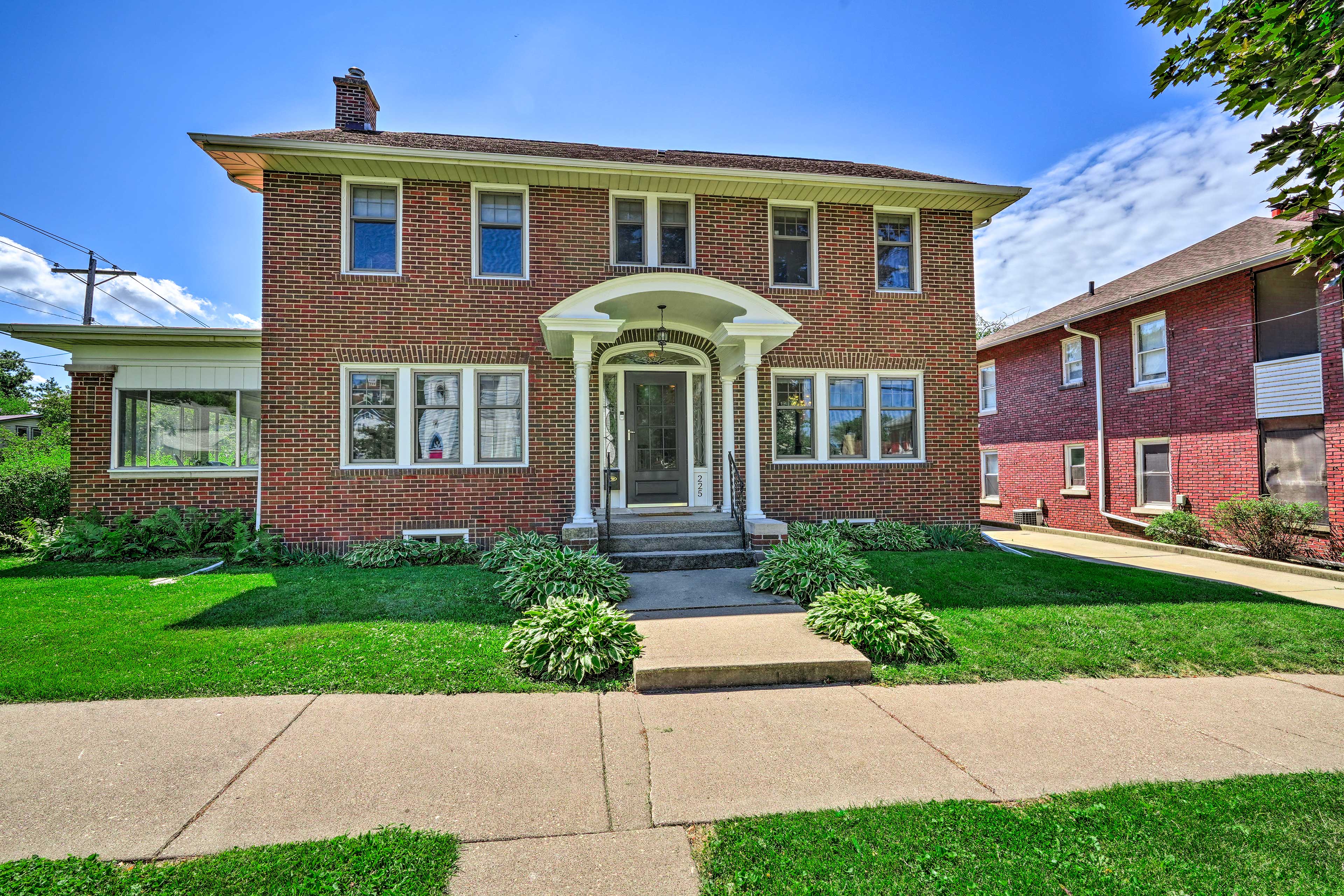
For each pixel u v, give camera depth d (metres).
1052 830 2.82
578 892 2.42
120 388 9.66
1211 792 3.17
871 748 3.69
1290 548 10.53
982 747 3.71
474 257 9.85
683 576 7.93
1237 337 11.80
